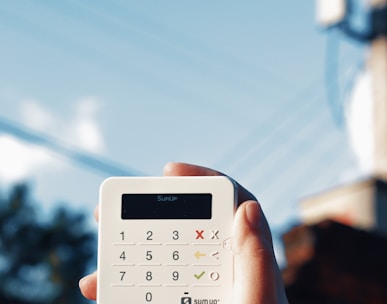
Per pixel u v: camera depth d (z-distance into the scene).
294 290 9.59
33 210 24.81
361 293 9.88
